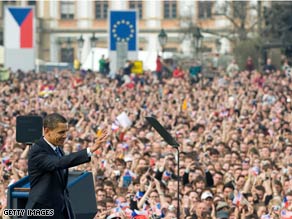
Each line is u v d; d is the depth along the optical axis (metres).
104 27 156.12
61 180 17.91
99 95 62.53
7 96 64.50
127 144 40.84
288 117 51.75
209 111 54.75
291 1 92.25
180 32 119.00
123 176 33.53
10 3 150.62
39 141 17.84
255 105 56.06
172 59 85.19
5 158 35.81
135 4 155.50
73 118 51.78
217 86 67.44
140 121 50.62
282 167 36.62
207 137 44.06
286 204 30.31
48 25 154.38
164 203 29.91
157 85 67.19
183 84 67.75
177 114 52.25
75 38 155.25
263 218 30.06
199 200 29.25
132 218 28.91
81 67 102.88
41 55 153.25
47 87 66.88
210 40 139.12
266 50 92.06
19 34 81.88
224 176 33.88
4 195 28.70
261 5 102.75
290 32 90.88
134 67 78.12
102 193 29.11
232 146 41.22
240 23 111.25
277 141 43.16
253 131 46.03
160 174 34.16
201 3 140.50
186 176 33.78
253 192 32.38
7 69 75.50
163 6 154.38
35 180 17.78
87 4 158.25
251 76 71.81
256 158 37.72
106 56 102.00
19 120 21.09
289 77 71.19
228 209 29.03
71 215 18.17
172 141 24.50
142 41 154.88
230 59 94.31
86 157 17.66
